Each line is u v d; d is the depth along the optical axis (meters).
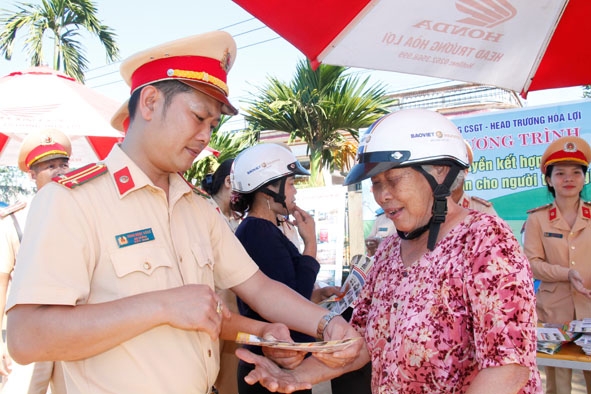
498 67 2.75
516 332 1.28
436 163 1.51
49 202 1.38
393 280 1.63
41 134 3.39
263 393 2.53
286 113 11.68
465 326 1.40
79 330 1.23
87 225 1.40
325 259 5.14
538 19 2.40
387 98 12.03
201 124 1.54
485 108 14.36
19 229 3.15
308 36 2.45
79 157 5.15
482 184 5.58
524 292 1.31
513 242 1.38
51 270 1.29
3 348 2.97
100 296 1.40
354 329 1.74
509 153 5.45
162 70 1.49
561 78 2.87
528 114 5.38
